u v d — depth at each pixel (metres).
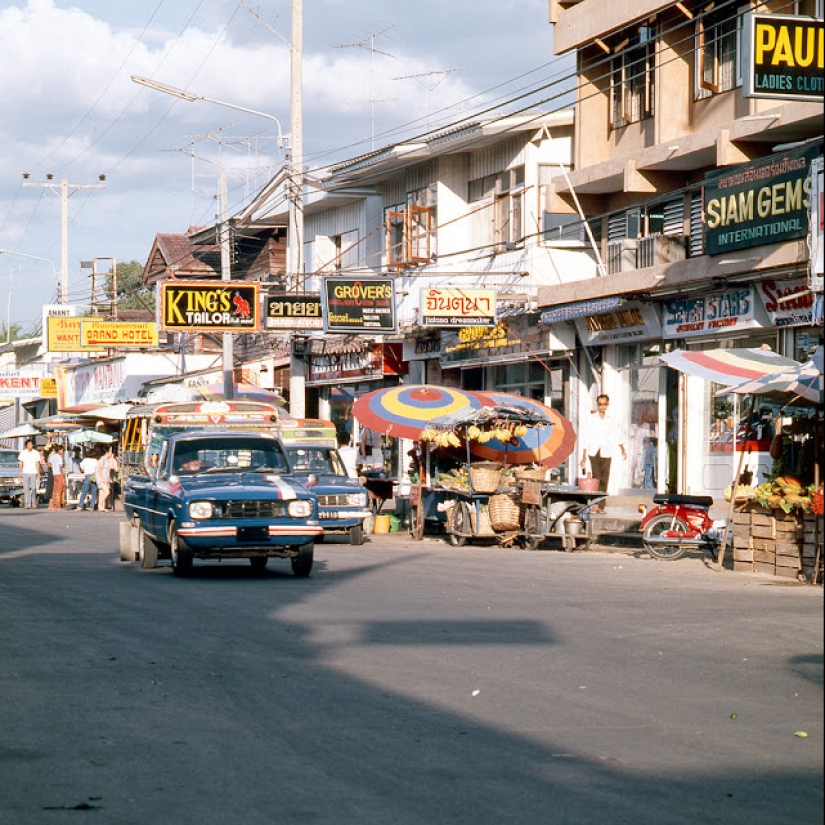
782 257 22.03
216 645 11.21
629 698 8.85
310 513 17.22
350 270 41.00
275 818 6.05
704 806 6.23
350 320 31.94
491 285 30.80
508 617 12.95
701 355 18.45
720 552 17.81
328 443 26.23
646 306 27.05
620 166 27.89
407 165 37.56
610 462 25.92
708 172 23.88
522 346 31.98
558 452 24.94
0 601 14.56
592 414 25.97
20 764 7.12
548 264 31.94
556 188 30.31
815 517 16.41
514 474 23.48
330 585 16.28
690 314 25.69
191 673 9.85
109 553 22.44
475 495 23.25
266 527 16.89
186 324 37.75
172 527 17.39
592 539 24.28
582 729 7.91
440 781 6.71
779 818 6.03
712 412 26.00
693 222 26.94
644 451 28.42
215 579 17.22
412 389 25.59
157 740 7.67
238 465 18.69
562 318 29.23
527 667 10.06
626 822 5.97
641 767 7.00
